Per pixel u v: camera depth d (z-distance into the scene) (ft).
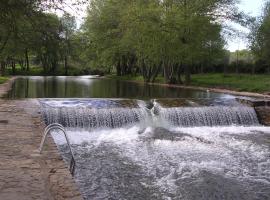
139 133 51.24
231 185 31.53
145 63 140.26
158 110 58.29
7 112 47.52
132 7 125.49
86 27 165.17
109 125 54.70
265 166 36.99
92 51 172.35
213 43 128.88
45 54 57.98
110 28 160.76
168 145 44.55
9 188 20.45
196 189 30.42
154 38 115.44
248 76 140.77
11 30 50.88
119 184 31.09
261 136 50.96
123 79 162.91
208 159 38.91
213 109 59.26
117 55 168.25
